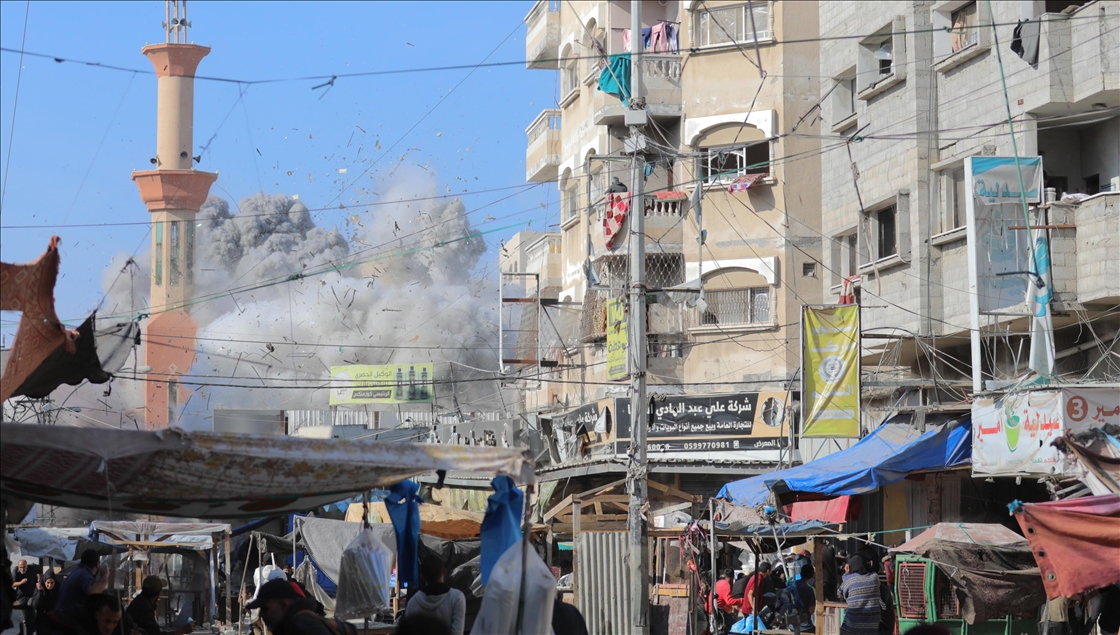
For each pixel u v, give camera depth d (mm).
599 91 34625
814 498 21594
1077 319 20078
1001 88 21797
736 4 33281
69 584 11555
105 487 8188
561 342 38031
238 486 8266
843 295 26969
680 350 33094
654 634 18625
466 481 29969
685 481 29406
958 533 15469
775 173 32344
